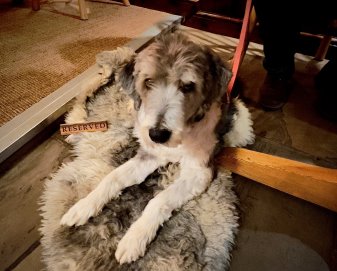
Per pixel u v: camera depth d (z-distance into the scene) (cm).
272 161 164
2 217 152
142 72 136
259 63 270
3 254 138
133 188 163
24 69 236
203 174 156
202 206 156
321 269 142
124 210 153
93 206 145
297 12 183
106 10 334
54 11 325
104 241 140
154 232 139
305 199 164
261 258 144
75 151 183
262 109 226
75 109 202
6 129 186
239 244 149
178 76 129
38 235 146
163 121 129
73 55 255
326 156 194
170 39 144
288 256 146
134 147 184
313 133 210
